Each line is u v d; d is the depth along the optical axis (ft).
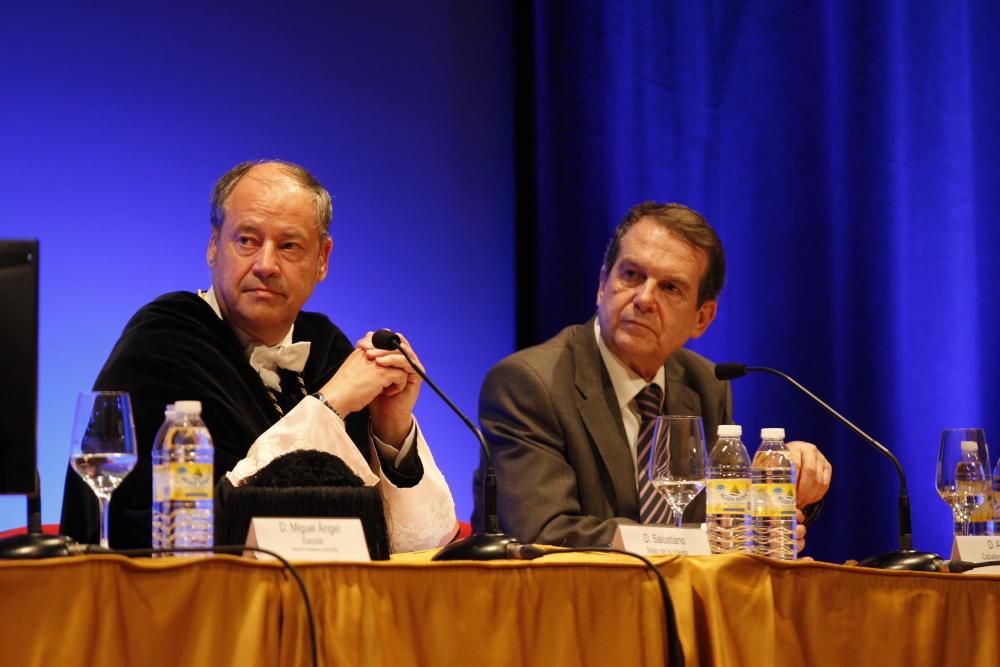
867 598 19.06
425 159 42.83
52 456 36.55
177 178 38.81
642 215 28.91
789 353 41.55
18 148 36.83
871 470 40.37
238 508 18.15
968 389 39.34
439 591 16.67
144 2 38.73
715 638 17.81
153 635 15.19
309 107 40.98
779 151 42.06
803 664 18.60
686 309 28.58
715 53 42.91
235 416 24.67
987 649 19.44
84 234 37.47
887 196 40.68
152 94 38.65
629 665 17.39
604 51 43.75
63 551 15.94
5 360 16.57
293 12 40.91
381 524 18.83
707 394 30.07
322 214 26.78
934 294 39.93
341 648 15.98
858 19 41.29
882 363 40.40
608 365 28.89
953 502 23.94
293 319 26.58
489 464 19.75
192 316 25.61
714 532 22.11
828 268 41.24
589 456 27.78
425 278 42.55
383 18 42.39
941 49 40.29
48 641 14.73
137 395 24.29
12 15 37.01
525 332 43.86
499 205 43.98
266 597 15.69
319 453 19.33
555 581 17.30
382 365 24.06
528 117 44.21
